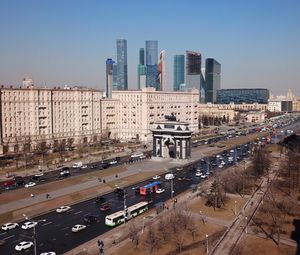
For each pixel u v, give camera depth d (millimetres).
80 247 98062
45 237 106750
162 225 110062
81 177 186250
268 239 102938
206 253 92750
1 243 101812
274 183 168875
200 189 160000
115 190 160250
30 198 147000
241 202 140000
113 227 114375
